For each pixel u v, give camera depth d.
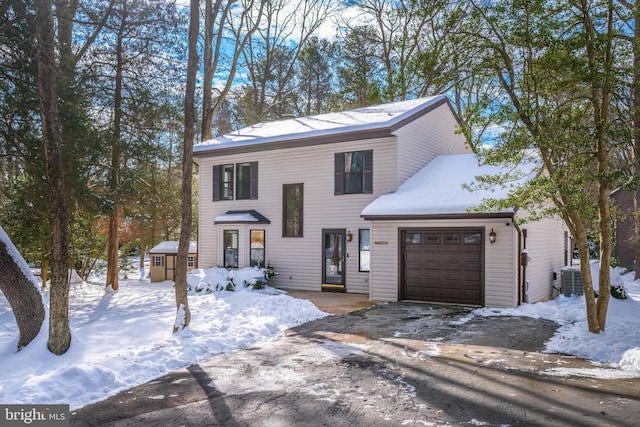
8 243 8.16
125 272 22.75
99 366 6.44
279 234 16.95
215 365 7.22
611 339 7.91
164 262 20.22
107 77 15.25
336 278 15.83
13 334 9.90
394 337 8.97
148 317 11.18
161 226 23.41
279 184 17.02
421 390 5.95
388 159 14.92
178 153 20.16
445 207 12.52
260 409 5.37
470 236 12.73
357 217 15.38
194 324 10.04
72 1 14.05
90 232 18.91
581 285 14.23
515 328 9.65
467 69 9.27
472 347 8.14
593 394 5.71
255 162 17.59
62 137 12.09
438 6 9.28
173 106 16.27
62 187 7.77
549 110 8.29
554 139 7.80
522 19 8.10
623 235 25.36
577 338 8.20
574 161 8.12
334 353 7.84
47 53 7.71
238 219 16.83
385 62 27.73
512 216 11.71
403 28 24.80
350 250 15.48
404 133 15.21
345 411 5.27
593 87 7.82
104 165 15.17
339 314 11.60
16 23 11.16
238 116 29.50
